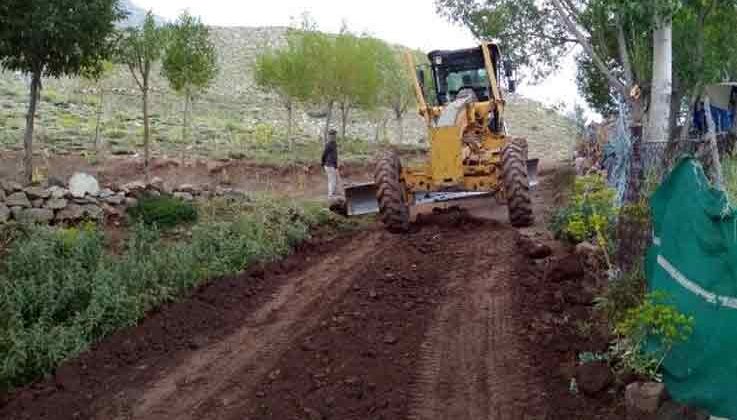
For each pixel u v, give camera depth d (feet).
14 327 22.89
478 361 20.63
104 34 39.24
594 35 47.57
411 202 37.99
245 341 23.88
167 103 115.14
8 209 33.09
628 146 29.19
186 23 60.29
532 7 54.34
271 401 19.13
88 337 23.57
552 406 17.46
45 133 69.56
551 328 22.12
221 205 39.32
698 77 46.11
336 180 51.49
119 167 58.34
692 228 16.21
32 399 20.26
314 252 35.12
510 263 29.73
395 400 18.53
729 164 26.89
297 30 83.56
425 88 44.16
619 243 23.00
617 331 18.39
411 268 30.25
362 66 83.97
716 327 15.01
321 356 21.67
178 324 25.09
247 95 144.66
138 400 19.88
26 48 36.60
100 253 28.96
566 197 42.88
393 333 23.08
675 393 15.96
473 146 38.42
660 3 30.04
